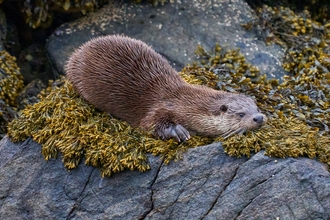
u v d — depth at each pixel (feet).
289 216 18.47
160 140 21.16
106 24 33.81
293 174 18.88
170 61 31.81
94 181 20.79
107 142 21.03
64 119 21.98
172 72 23.11
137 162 20.31
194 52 32.12
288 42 33.37
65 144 21.33
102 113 23.15
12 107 30.60
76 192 20.86
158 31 33.22
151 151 20.63
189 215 19.43
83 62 23.56
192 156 20.12
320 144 20.13
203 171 19.79
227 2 34.94
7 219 21.29
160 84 22.58
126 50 23.34
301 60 31.78
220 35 33.09
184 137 21.03
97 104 23.15
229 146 19.88
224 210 19.13
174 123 21.66
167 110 21.80
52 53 32.96
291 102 25.21
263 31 33.58
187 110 21.57
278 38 33.60
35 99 31.35
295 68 31.81
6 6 33.73
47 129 21.98
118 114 22.98
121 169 20.39
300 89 26.73
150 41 32.73
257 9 35.45
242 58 31.35
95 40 24.09
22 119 22.82
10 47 34.12
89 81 23.15
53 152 21.54
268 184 18.98
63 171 21.26
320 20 38.50
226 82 25.57
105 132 21.61
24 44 34.71
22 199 21.34
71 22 34.19
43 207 20.99
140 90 22.65
